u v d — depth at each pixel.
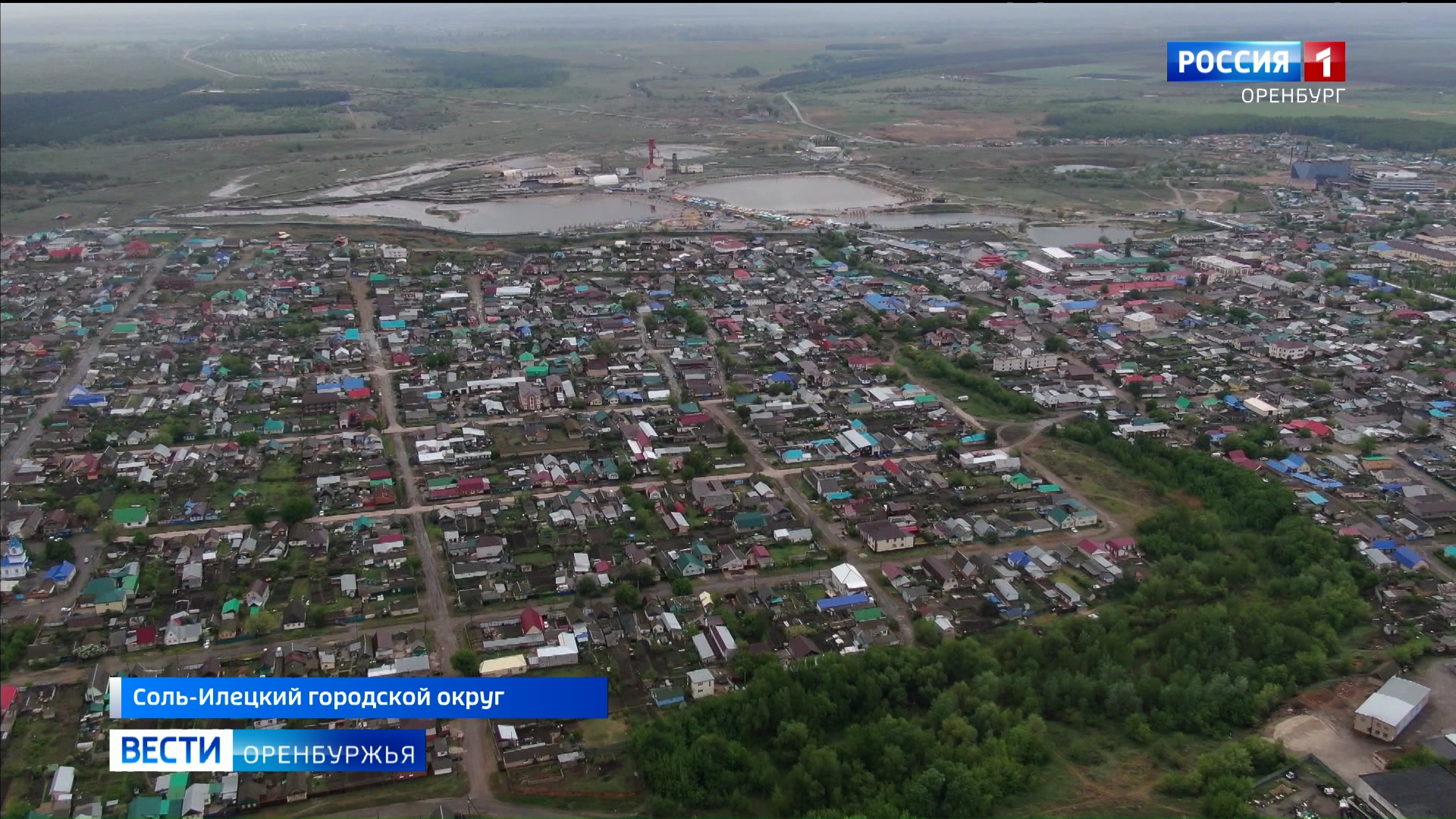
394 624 167.50
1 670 153.88
